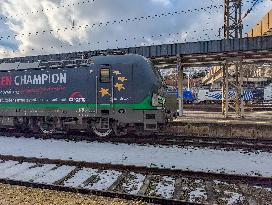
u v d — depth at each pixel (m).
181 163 10.62
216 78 50.03
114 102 14.36
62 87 15.48
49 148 13.38
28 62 16.84
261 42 18.45
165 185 8.16
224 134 17.64
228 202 7.08
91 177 8.85
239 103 24.73
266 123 17.44
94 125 15.08
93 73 14.74
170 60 22.95
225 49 19.30
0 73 17.39
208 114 27.23
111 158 11.44
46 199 7.16
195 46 19.98
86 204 6.88
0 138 16.14
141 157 11.52
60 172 9.44
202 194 7.57
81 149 13.05
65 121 15.69
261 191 7.71
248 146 13.05
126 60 14.26
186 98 56.75
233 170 9.77
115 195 7.29
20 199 7.18
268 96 53.91
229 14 25.23
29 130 17.98
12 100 16.92
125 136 15.95
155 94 13.84
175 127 18.72
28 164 10.33
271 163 10.64
